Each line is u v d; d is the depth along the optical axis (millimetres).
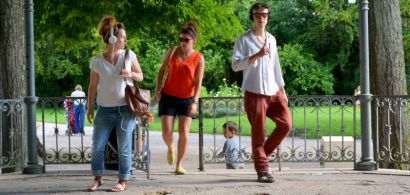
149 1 24922
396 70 17500
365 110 14062
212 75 65188
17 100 14531
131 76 11031
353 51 71562
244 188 11805
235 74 65375
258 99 12250
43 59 59438
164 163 21422
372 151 15273
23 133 14773
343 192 11414
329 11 67188
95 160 11461
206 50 64250
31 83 13852
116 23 11188
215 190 11609
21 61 16891
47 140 31312
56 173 13898
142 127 13516
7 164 14422
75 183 12508
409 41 43500
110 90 11102
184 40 12977
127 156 11430
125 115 11234
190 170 14711
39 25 26078
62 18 25500
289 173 13789
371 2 17641
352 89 72250
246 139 31469
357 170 14133
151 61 58719
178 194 11242
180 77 13055
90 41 27719
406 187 11953
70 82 72688
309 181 12656
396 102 14602
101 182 11742
